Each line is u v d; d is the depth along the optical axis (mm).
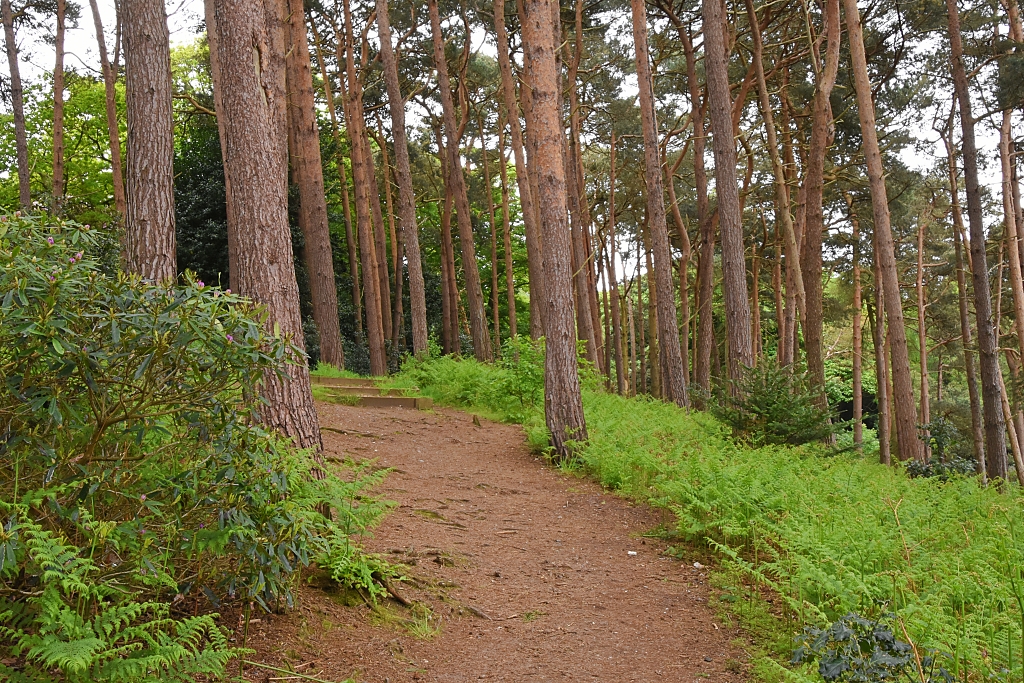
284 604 4953
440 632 5461
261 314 5922
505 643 5383
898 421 14836
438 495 9141
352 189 34156
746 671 4902
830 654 4203
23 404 3693
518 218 40938
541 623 5793
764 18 22547
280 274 6055
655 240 19125
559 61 19016
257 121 6109
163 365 3957
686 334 30812
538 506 9203
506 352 16953
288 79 24734
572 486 10156
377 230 29391
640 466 10164
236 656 4344
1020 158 22359
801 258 24344
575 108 25656
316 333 23906
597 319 30828
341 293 32656
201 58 27641
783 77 23422
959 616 5285
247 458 4305
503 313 45062
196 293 3967
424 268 37688
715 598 6332
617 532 8297
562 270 11570
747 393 13172
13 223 3809
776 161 19891
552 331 11531
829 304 33562
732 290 16109
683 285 30531
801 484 8117
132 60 9336
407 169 22438
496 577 6730
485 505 9023
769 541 7352
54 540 3273
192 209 23516
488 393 16609
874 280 28688
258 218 6012
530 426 13320
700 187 24281
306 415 6016
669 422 13883
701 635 5590
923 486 9734
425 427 13547
